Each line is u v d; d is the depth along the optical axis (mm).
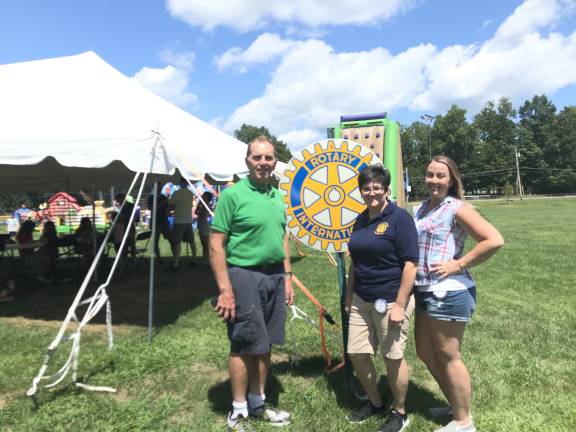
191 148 5832
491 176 91000
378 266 2795
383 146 6023
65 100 5973
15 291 7172
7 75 6309
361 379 3055
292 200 3395
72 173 8297
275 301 2986
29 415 3154
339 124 6305
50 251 7852
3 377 3732
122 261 8719
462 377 2729
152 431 2984
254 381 3109
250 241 2861
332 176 3340
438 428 2965
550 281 7316
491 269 8336
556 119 92438
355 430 2971
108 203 21688
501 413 3166
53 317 5621
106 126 5469
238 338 2865
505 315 5430
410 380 3703
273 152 2887
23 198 25906
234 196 2830
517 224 19266
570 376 3754
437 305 2652
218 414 3195
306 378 3746
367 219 2922
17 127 5219
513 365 3973
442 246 2682
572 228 16906
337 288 6930
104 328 5062
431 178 2744
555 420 3062
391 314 2723
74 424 3057
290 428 2990
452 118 91438
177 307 5949
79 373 3807
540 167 89812
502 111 94812
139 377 3732
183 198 8656
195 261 9289
